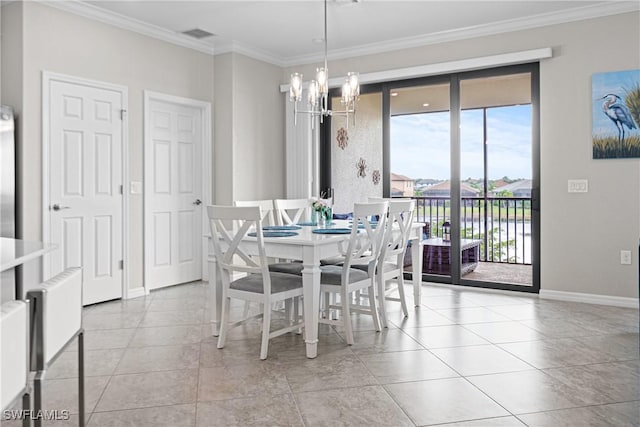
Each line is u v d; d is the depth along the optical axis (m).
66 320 1.58
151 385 2.54
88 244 4.25
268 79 5.84
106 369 2.77
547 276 4.56
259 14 4.47
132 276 4.64
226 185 5.42
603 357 2.93
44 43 3.92
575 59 4.38
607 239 4.28
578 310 4.08
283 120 6.05
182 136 5.24
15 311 1.16
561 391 2.44
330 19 4.61
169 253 5.12
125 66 4.54
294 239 3.07
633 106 4.14
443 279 5.18
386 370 2.75
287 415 2.20
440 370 2.74
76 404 2.31
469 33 4.85
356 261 3.23
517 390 2.46
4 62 3.89
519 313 4.00
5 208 3.62
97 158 4.31
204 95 5.38
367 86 5.59
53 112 3.97
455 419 2.15
